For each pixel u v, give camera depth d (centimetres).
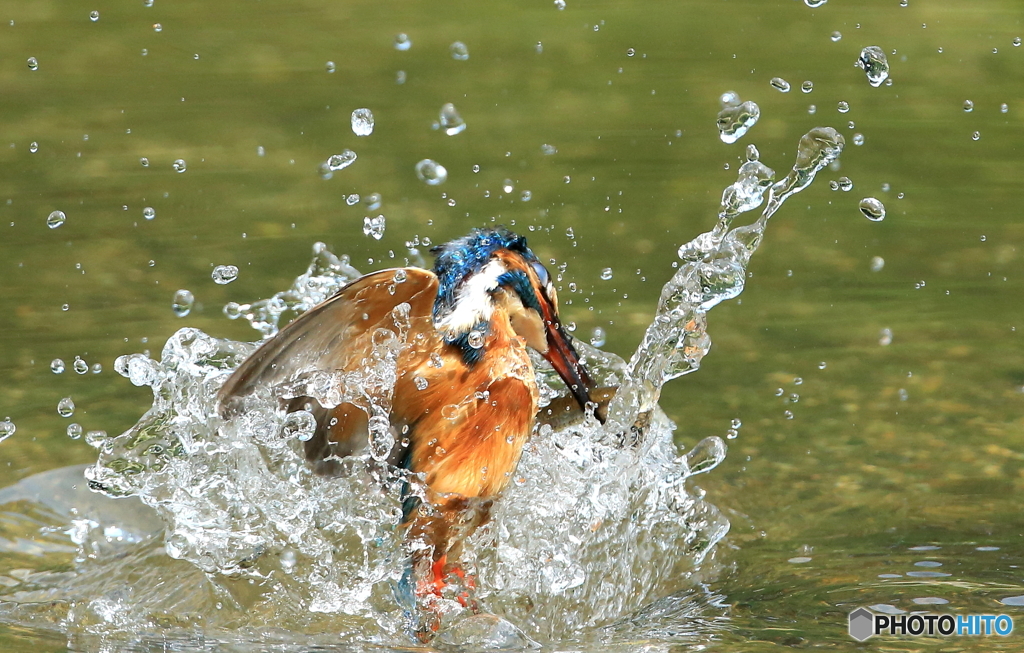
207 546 1028
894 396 1366
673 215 1967
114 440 1120
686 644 871
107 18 3244
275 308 1352
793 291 1706
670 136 2377
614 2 3456
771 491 1154
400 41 1524
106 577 1013
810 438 1268
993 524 1068
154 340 1474
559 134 2386
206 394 1116
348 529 1038
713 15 3256
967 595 931
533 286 1017
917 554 1012
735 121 1148
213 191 2053
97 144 2280
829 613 910
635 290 1655
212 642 911
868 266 1792
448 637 929
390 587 992
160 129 2386
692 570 1019
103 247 1795
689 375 1439
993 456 1212
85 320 1538
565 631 952
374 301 974
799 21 3203
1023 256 1820
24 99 2541
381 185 2097
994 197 2077
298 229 1870
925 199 2075
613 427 1083
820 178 2184
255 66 2823
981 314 1609
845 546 1040
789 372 1441
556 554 1022
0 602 968
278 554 1023
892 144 2345
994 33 3044
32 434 1255
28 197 2009
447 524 998
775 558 1027
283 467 1062
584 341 1469
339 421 1049
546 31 3141
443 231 1859
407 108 2544
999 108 2536
